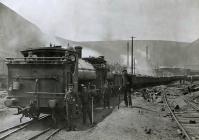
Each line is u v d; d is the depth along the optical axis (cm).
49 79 1134
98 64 1845
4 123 1231
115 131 1062
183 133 1059
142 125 1213
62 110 1152
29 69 1152
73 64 1196
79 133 1030
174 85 5438
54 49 1194
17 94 1159
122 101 2236
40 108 1155
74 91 1171
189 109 1859
